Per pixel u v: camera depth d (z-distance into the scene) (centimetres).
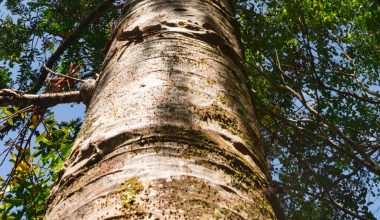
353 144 721
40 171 293
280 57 787
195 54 166
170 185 97
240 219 97
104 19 790
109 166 109
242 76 180
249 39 695
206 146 116
